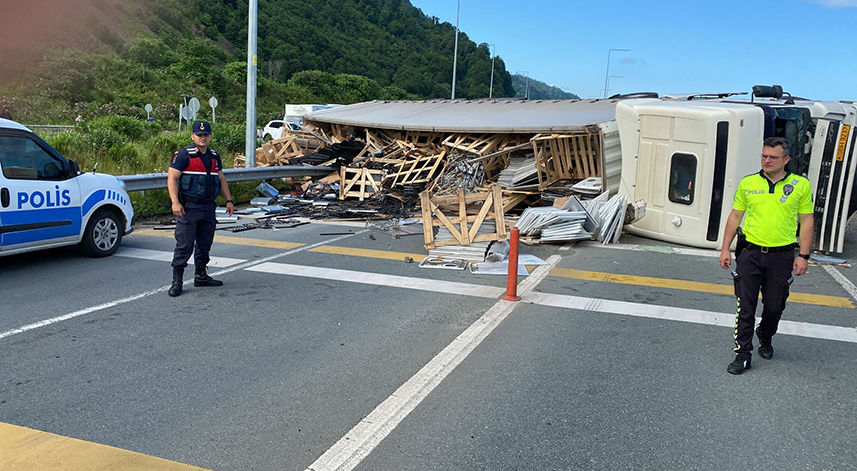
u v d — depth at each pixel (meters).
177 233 6.83
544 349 5.33
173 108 45.47
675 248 9.90
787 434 3.87
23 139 7.74
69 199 8.15
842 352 5.31
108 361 4.94
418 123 16.91
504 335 5.68
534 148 12.95
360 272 8.02
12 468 3.38
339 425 3.94
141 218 12.22
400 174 15.64
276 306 6.49
